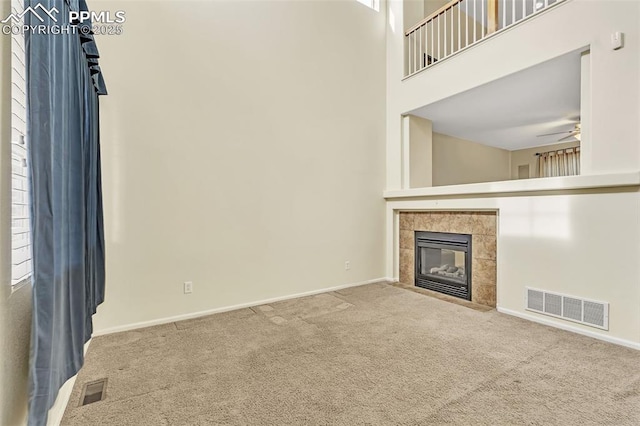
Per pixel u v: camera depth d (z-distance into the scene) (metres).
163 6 3.05
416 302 3.74
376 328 2.92
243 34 3.52
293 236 3.90
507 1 4.57
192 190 3.20
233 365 2.23
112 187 2.82
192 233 3.20
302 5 3.98
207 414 1.70
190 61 3.19
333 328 2.92
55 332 1.25
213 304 3.32
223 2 3.39
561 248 2.92
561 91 3.81
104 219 2.78
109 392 1.91
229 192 3.42
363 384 1.98
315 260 4.10
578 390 1.90
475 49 3.68
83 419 1.66
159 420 1.66
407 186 4.70
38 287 1.13
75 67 1.78
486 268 3.67
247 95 3.54
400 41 4.69
